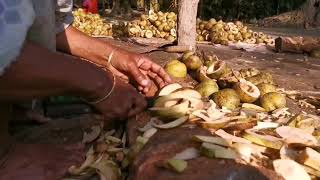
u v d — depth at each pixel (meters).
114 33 8.66
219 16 18.02
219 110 2.39
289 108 3.16
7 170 1.97
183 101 2.28
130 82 2.46
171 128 2.07
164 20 8.71
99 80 1.83
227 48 7.43
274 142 1.90
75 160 2.09
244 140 1.93
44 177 1.95
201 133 1.99
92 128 2.40
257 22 16.30
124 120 2.30
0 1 1.49
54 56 1.70
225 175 1.62
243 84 2.96
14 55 1.53
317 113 3.17
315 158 1.76
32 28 1.94
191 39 5.80
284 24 15.30
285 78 4.75
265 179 1.66
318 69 5.50
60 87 1.71
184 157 1.77
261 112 2.61
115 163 2.08
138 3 17.77
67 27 2.46
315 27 14.45
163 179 1.63
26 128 2.51
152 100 2.38
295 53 7.07
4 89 1.63
